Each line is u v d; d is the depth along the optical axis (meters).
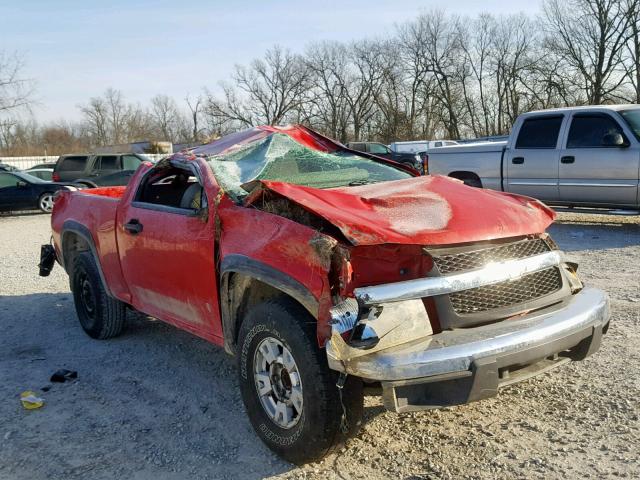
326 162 4.86
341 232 3.22
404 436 3.64
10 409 4.31
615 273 7.19
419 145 34.44
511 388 4.18
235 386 4.59
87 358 5.34
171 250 4.35
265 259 3.39
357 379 3.16
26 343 5.81
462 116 63.91
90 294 5.87
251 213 3.69
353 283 3.10
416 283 3.10
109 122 83.62
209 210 3.98
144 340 5.76
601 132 10.10
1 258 10.79
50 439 3.85
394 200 3.68
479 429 3.67
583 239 9.73
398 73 65.94
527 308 3.38
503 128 61.69
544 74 52.94
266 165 4.55
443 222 3.40
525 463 3.26
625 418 3.65
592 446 3.38
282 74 69.62
